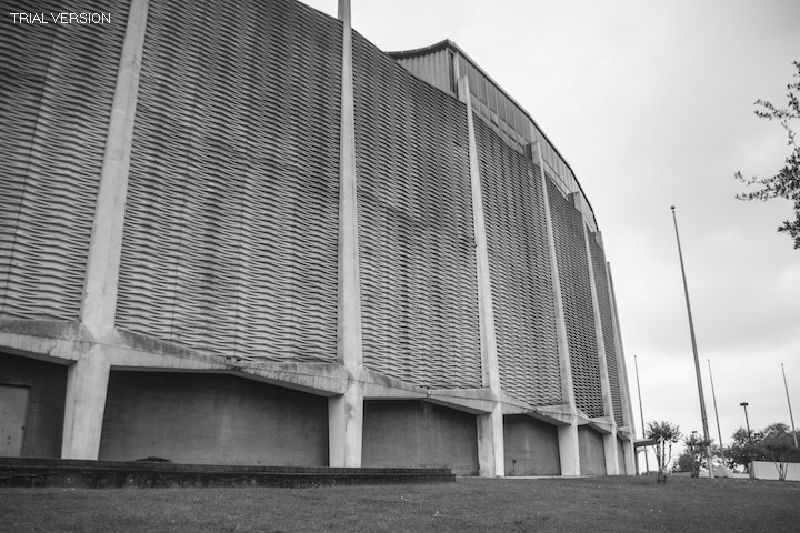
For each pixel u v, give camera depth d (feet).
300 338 63.72
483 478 72.95
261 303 61.26
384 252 75.56
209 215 59.57
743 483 98.73
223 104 63.57
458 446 81.71
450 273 85.25
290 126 69.05
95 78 55.36
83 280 50.65
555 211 121.90
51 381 50.57
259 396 61.82
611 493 57.98
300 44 73.26
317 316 65.92
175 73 60.44
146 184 55.88
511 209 103.76
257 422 61.00
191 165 59.47
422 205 83.66
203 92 62.23
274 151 66.64
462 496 45.14
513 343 94.58
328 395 65.87
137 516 28.60
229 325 58.44
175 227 56.90
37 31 53.57
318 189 69.77
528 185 112.27
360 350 68.39
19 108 51.26
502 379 89.40
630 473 163.02
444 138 91.71
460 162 93.35
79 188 52.34
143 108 57.36
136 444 54.03
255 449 60.29
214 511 31.19
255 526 29.04
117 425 53.52
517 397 92.38
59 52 54.19
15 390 49.03
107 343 49.90
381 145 79.71
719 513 45.39
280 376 60.13
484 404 83.25
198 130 60.85
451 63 107.14
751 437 231.91
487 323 87.86
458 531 31.60
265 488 42.11
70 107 53.52
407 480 53.26
